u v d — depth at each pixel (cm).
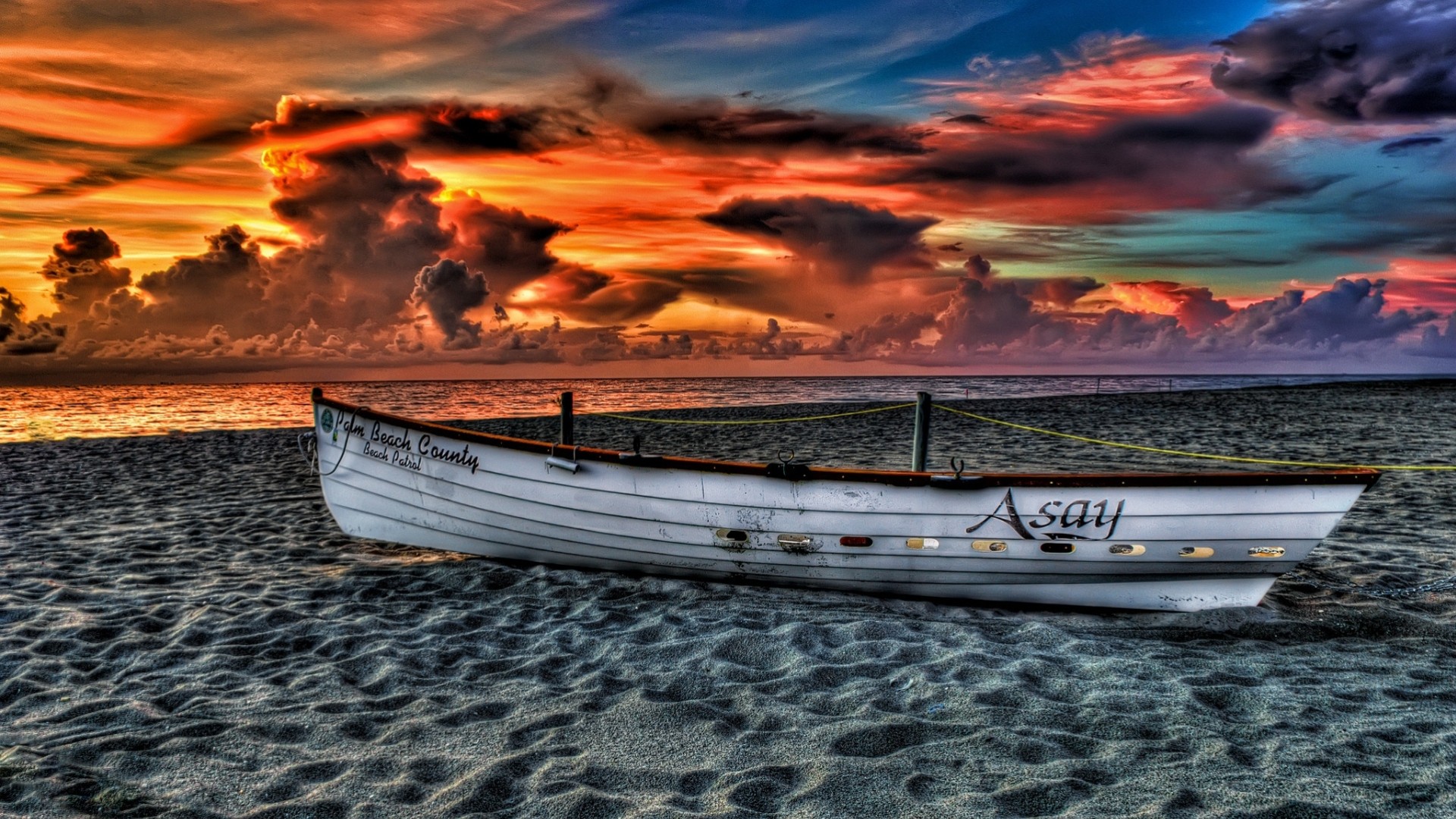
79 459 1345
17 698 380
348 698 377
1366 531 726
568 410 751
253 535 756
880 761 306
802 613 511
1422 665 413
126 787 288
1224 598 513
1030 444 1434
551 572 612
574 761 310
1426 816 259
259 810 274
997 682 388
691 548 573
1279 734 327
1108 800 274
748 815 268
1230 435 1634
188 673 412
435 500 643
